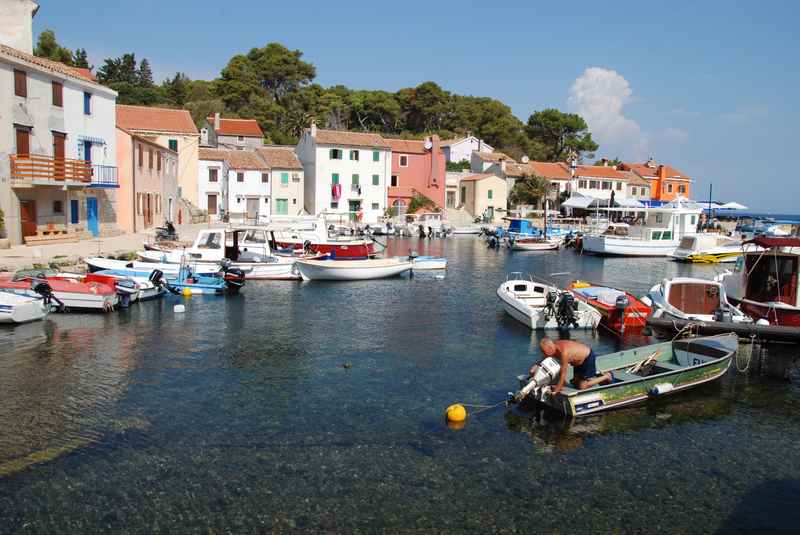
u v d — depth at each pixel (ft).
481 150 323.78
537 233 198.29
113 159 131.23
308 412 42.50
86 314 71.56
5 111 98.27
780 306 61.82
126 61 395.34
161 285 83.05
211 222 201.26
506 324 72.28
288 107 370.53
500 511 30.40
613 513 30.53
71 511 29.40
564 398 40.93
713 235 155.02
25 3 118.11
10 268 78.89
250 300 85.56
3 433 37.86
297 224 139.23
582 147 392.88
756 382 51.39
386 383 49.16
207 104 327.88
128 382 47.91
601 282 114.73
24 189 103.19
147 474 33.14
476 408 43.75
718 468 35.53
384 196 245.65
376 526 28.84
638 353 49.70
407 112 404.16
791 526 29.76
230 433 38.63
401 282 107.24
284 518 29.27
